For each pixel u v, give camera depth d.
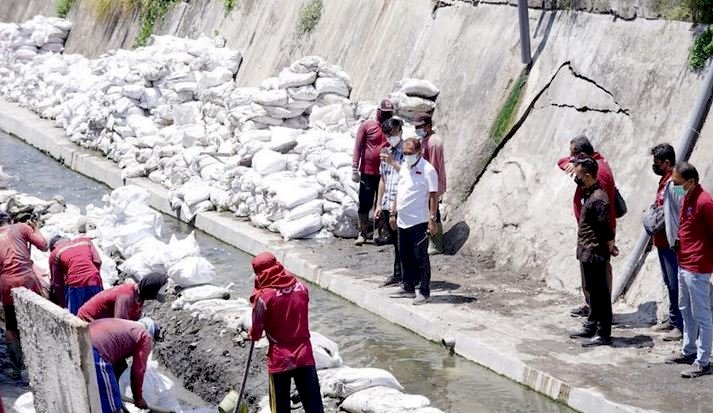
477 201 13.48
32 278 10.33
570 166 10.06
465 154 14.03
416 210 11.34
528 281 12.06
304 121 16.31
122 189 13.62
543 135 13.09
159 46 20.89
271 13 20.33
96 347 7.89
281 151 15.52
